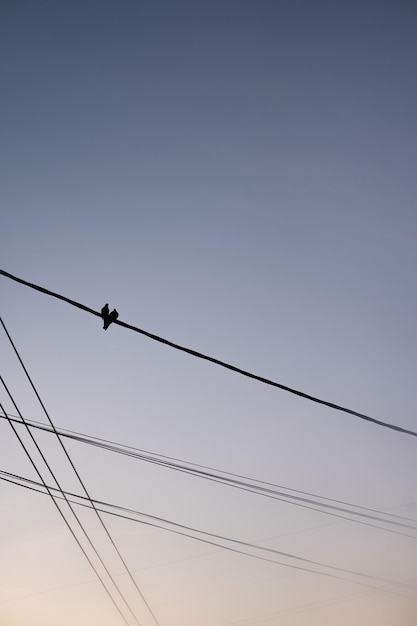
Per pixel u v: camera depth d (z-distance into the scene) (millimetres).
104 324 9078
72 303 8930
